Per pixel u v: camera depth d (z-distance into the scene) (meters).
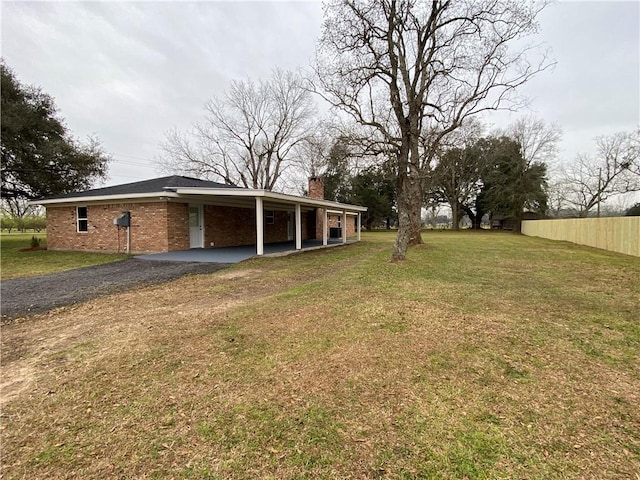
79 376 3.16
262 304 5.40
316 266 9.86
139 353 3.62
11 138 16.41
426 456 2.02
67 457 2.12
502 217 42.78
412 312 4.72
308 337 3.92
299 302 5.44
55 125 18.58
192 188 11.88
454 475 1.87
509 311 4.80
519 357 3.31
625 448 2.04
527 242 19.52
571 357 3.30
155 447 2.18
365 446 2.12
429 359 3.29
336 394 2.72
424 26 11.26
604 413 2.40
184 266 9.72
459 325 4.20
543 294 5.88
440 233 34.38
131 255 12.16
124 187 14.96
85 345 3.89
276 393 2.76
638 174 28.05
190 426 2.38
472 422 2.33
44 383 3.05
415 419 2.38
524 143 33.16
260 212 11.84
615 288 6.40
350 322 4.37
